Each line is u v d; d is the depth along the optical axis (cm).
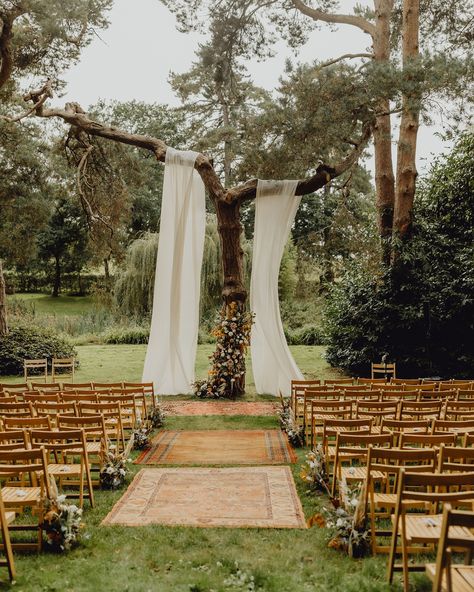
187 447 912
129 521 576
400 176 1741
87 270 5384
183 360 1518
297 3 1747
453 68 1268
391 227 1831
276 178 1491
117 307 2984
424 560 473
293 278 3167
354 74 1355
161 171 4572
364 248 1716
